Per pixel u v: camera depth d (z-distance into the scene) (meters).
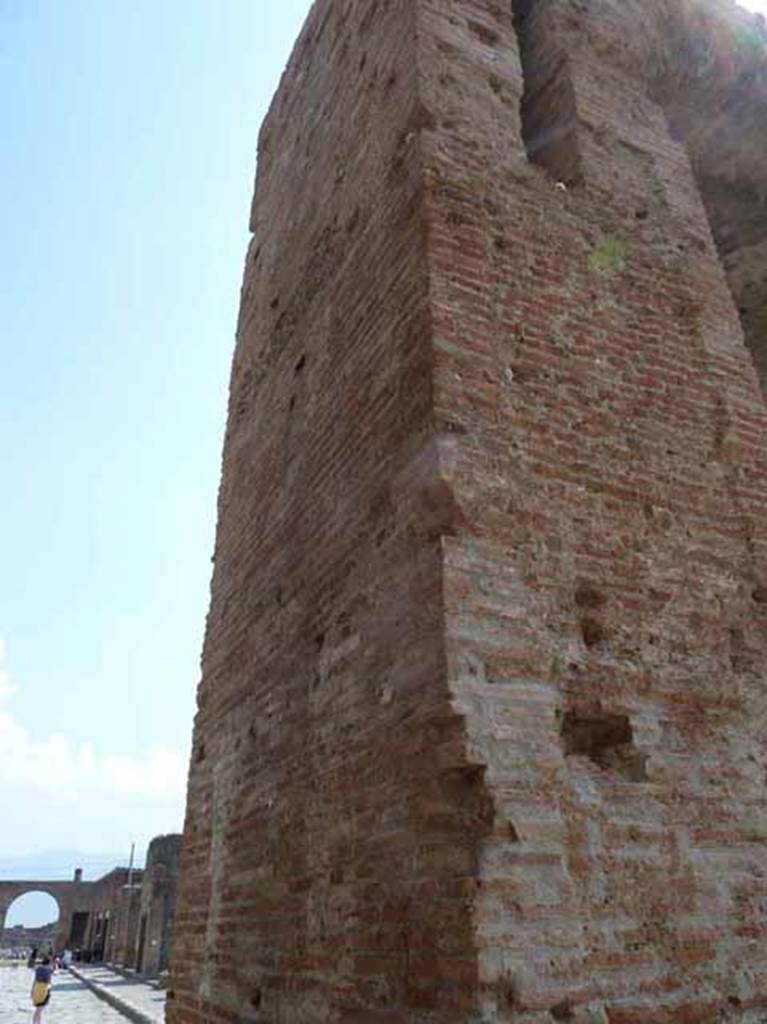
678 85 5.93
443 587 2.99
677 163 5.14
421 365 3.52
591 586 3.36
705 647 3.51
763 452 4.22
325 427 4.55
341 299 4.72
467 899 2.54
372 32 5.18
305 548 4.50
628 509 3.63
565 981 2.53
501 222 4.09
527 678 3.00
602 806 2.92
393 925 2.86
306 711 4.02
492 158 4.28
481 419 3.44
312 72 6.46
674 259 4.64
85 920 49.28
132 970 30.33
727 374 4.38
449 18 4.67
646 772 3.09
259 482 5.72
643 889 2.84
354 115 5.20
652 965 2.72
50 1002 22.14
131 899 34.38
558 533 3.38
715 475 4.00
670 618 3.49
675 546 3.67
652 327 4.28
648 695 3.26
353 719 3.47
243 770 4.84
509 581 3.15
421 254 3.77
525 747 2.85
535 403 3.64
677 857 2.97
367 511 3.76
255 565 5.42
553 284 4.05
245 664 5.22
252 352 6.70
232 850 4.76
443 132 4.19
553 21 5.27
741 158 6.72
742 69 6.05
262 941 3.98
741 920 2.98
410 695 3.03
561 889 2.67
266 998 3.78
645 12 5.66
